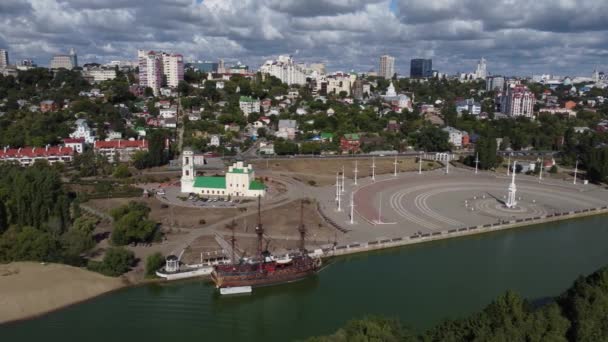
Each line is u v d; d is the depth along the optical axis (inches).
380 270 7342.5
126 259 6865.2
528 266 7544.3
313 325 5703.7
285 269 6752.0
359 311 6003.9
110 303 6151.6
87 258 7308.1
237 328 5639.8
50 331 5452.8
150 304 6161.4
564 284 6845.5
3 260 6948.8
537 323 4372.5
